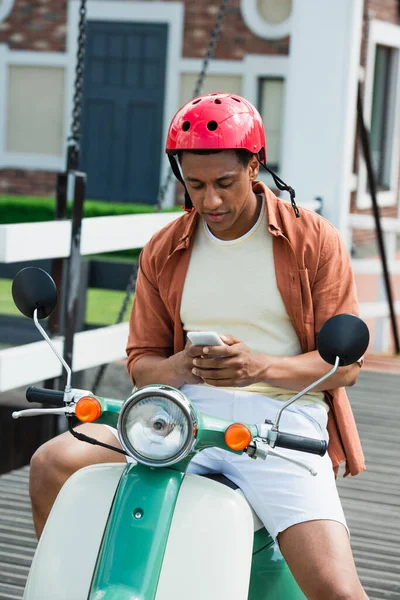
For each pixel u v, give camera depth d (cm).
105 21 1666
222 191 253
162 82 1650
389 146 1352
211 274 275
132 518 234
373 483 501
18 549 402
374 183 820
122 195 1684
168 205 1661
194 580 230
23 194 1739
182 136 251
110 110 1678
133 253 1438
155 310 289
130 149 1675
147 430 230
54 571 233
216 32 657
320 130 774
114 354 573
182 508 237
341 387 281
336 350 235
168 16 1633
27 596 234
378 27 1216
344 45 761
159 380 276
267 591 269
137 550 230
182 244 277
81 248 536
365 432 593
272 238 272
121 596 223
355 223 923
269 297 272
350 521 446
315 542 253
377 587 377
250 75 1593
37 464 280
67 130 1706
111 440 283
